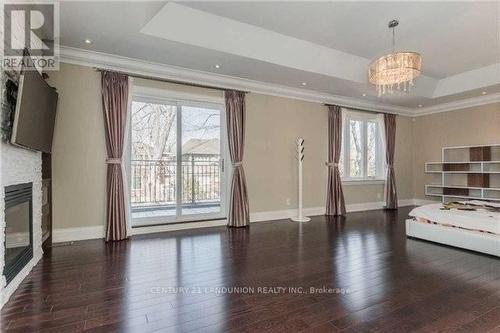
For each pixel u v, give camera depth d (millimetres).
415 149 7496
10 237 2393
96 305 2105
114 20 3014
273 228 4777
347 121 6602
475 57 4727
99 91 4078
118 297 2234
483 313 1992
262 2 3184
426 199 7270
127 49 3748
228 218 4973
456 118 6688
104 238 4047
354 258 3197
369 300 2189
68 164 3893
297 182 5848
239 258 3201
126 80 4148
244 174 5141
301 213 5500
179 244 3779
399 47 4387
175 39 3477
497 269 2857
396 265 2969
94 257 3223
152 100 4547
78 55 3822
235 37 3768
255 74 4727
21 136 2316
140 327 1814
